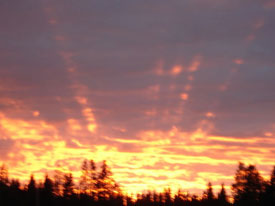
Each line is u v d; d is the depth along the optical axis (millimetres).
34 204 59062
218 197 66000
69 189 62312
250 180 56375
